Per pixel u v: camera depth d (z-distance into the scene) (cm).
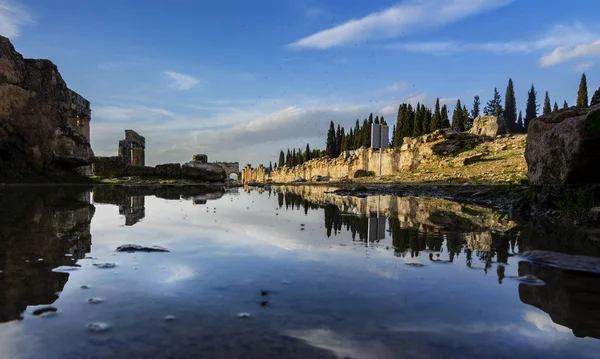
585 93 5872
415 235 516
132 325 193
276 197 1530
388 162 5009
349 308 224
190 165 3450
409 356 166
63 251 370
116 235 478
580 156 706
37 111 2019
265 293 249
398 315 214
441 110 6288
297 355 164
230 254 373
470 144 4125
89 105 3209
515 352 173
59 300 229
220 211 851
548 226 618
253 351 167
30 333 182
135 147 4966
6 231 484
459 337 187
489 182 2194
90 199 1120
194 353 164
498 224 645
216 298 238
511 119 7275
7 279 270
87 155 2398
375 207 1023
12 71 1859
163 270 305
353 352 168
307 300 236
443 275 302
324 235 509
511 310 226
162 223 613
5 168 1814
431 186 2177
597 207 640
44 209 786
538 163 877
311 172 8300
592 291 263
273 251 390
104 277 281
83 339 176
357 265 333
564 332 196
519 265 338
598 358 168
